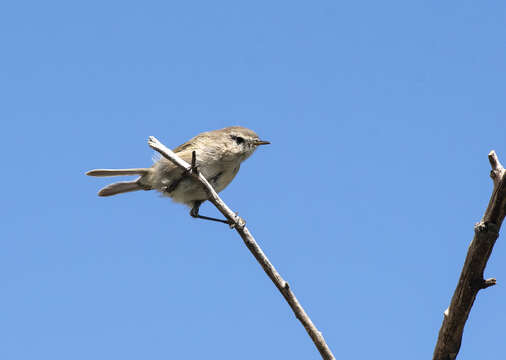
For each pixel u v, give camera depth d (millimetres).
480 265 7176
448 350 8227
